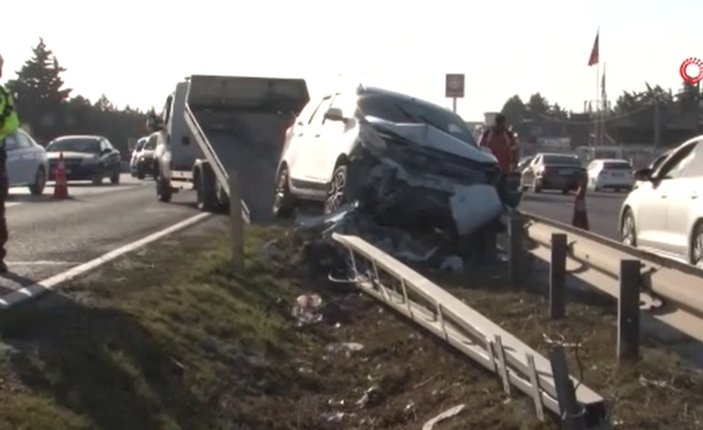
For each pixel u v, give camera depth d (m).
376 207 16.31
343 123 17.45
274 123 26.16
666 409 8.20
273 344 11.02
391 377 10.12
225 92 26.83
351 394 10.03
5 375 8.01
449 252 16.34
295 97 27.14
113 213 23.83
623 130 90.12
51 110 86.69
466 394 9.13
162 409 8.37
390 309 12.51
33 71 87.12
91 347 8.98
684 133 82.06
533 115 116.00
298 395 9.92
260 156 25.41
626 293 9.32
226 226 20.48
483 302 12.83
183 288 12.18
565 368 7.58
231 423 8.75
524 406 8.38
